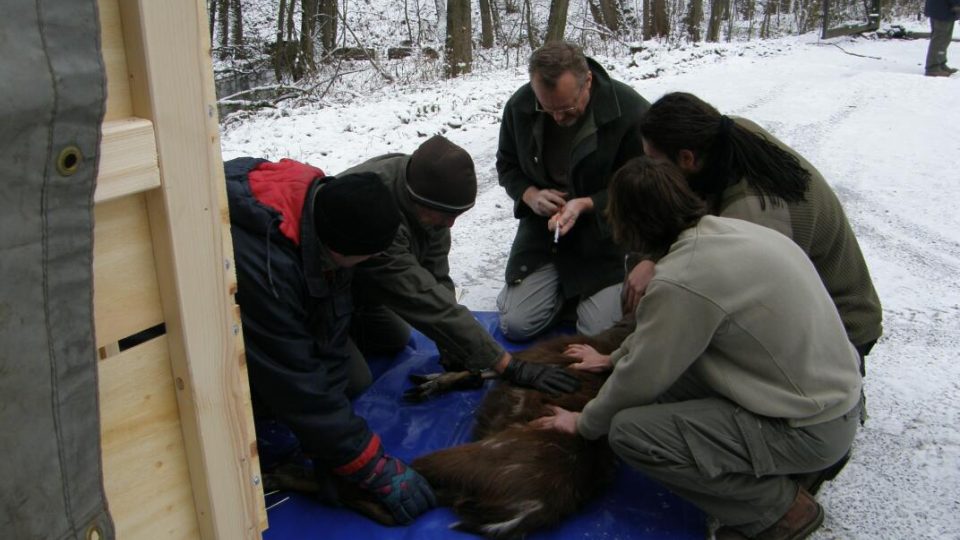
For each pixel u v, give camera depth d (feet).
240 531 6.05
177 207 4.99
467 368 11.26
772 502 8.43
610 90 12.41
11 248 3.67
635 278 11.46
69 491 4.12
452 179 10.11
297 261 8.02
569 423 9.46
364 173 8.22
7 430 3.78
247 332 8.02
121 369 5.06
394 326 12.67
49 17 3.66
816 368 7.95
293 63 54.54
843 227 9.60
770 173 9.17
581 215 13.10
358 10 77.20
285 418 8.39
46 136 3.71
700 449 8.10
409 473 8.99
